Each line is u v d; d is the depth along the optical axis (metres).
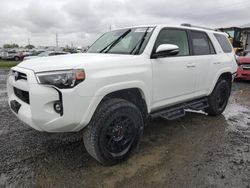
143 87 3.39
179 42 4.21
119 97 3.42
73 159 3.38
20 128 4.50
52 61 2.99
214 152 3.66
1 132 4.29
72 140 3.99
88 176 2.99
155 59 3.60
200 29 4.84
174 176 3.00
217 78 5.09
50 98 2.67
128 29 4.22
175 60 3.94
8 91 3.55
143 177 2.98
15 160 3.32
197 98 4.79
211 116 5.51
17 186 2.78
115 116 3.06
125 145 3.32
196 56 4.47
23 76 3.02
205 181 2.90
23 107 3.00
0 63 26.06
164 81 3.76
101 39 4.62
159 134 4.35
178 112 4.25
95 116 2.96
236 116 5.58
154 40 3.68
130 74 3.20
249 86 10.30
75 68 2.71
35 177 2.95
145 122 3.71
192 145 3.90
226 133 4.45
